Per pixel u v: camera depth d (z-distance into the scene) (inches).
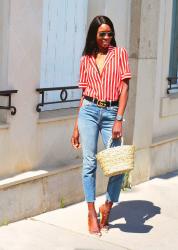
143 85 291.6
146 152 303.9
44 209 245.8
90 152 223.8
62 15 267.3
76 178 260.1
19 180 230.4
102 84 219.6
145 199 277.7
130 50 286.2
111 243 222.1
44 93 261.1
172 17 326.0
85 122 222.8
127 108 290.0
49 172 244.1
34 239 220.1
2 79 230.5
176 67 335.9
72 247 215.8
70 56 275.0
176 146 335.0
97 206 260.8
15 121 232.5
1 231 224.1
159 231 237.9
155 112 319.3
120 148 212.8
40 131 245.4
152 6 287.7
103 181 277.7
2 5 226.7
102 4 272.5
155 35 293.9
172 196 285.6
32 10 233.8
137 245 222.5
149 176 310.8
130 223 244.5
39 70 240.8
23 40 231.6
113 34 220.7
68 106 277.9
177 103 336.2
